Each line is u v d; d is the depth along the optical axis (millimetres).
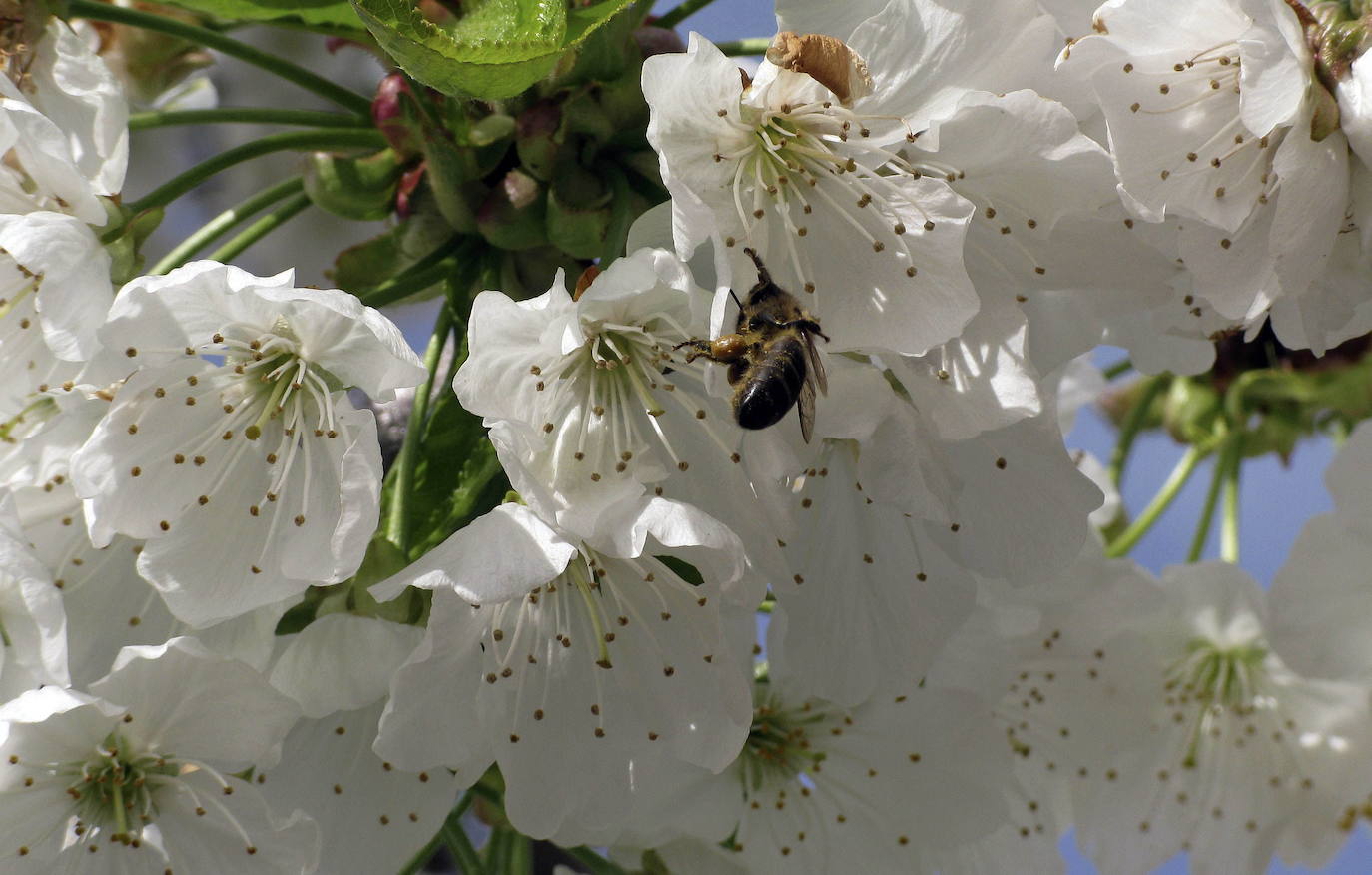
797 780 216
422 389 192
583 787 188
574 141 193
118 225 189
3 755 181
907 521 200
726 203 184
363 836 192
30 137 181
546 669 189
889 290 187
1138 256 193
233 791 184
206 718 182
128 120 194
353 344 183
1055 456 197
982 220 192
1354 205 190
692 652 188
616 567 188
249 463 185
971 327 190
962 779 213
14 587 179
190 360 184
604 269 184
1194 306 208
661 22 209
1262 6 182
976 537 198
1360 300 197
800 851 214
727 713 187
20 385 186
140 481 181
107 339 178
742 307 182
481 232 198
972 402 188
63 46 192
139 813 187
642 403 184
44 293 179
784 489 184
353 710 194
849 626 199
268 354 185
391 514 185
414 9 172
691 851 208
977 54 184
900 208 187
